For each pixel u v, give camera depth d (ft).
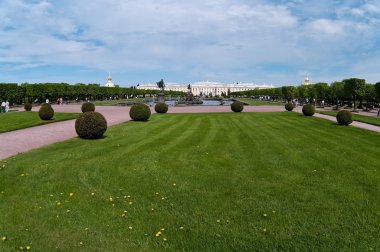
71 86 310.24
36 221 28.22
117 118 127.44
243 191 36.19
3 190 35.70
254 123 108.47
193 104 283.79
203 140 70.95
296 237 25.68
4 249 23.76
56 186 37.19
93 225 27.58
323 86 274.98
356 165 48.47
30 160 49.21
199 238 25.50
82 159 50.21
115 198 33.76
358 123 115.65
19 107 220.84
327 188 37.32
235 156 54.24
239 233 26.27
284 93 347.36
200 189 36.83
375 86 208.95
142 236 25.82
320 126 101.14
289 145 65.41
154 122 108.68
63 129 91.15
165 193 35.45
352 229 27.04
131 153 55.21
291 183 39.22
